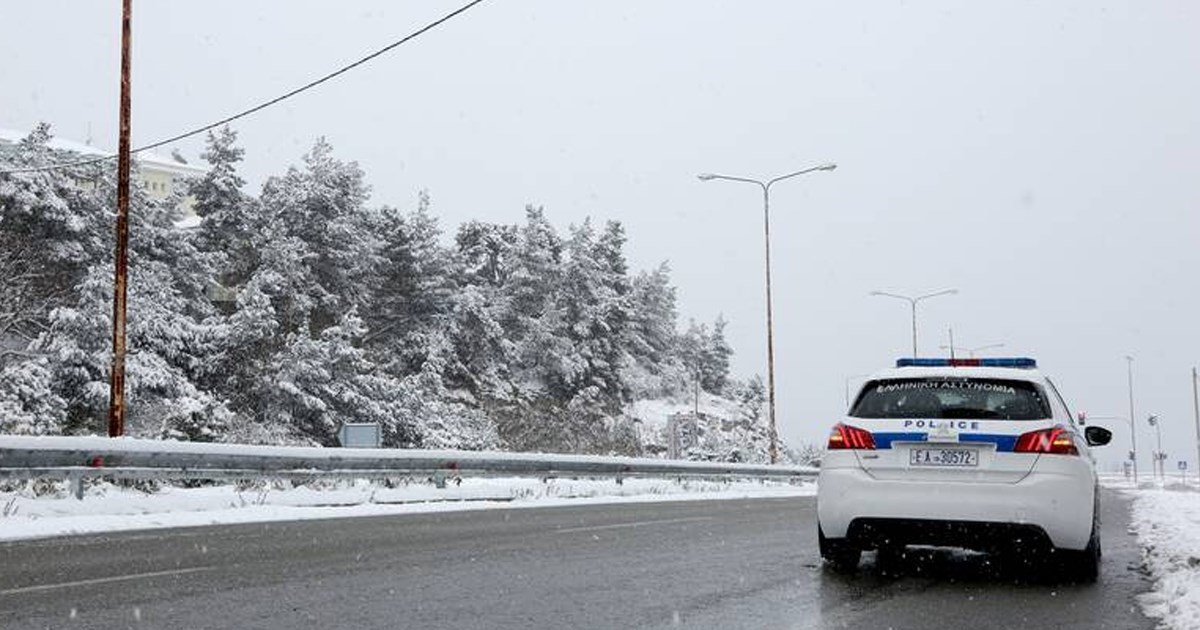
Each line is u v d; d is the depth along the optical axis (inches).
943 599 293.9
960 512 313.3
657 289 3528.5
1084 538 314.8
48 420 1154.0
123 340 690.8
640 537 460.8
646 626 251.6
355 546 412.8
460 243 2859.3
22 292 1453.0
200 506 583.2
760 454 2203.5
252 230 1840.6
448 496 740.0
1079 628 254.5
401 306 2242.9
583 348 2507.4
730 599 290.5
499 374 2331.4
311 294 1878.7
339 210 1969.7
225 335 1493.6
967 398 332.2
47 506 511.5
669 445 1359.5
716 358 3799.2
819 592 304.0
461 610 269.3
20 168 1494.8
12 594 287.4
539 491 824.3
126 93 714.8
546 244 2662.4
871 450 328.5
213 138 1861.5
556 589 305.3
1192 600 271.6
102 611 261.9
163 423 1181.7
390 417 1551.4
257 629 241.1
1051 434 318.0
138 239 1584.6
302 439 1427.2
